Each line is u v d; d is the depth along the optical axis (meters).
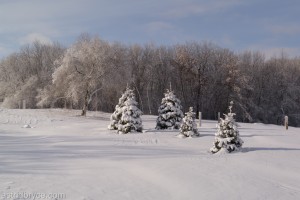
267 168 11.77
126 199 8.60
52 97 45.47
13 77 69.06
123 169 11.73
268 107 69.81
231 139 15.32
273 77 71.94
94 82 41.78
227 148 15.24
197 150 16.73
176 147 17.88
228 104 66.62
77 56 41.97
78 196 8.69
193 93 69.25
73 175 10.88
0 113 38.12
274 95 70.62
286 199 8.70
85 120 36.53
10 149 16.45
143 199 8.64
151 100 72.00
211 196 8.86
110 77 42.28
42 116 37.72
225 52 71.44
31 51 76.06
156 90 73.25
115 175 10.92
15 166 12.06
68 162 12.96
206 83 67.25
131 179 10.45
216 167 11.75
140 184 9.93
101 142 19.56
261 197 8.80
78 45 44.50
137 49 70.81
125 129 24.91
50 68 71.12
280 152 14.87
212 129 27.41
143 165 12.16
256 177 10.61
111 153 15.16
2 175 10.61
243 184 9.84
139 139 21.02
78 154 14.88
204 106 69.69
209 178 10.41
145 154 14.85
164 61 73.81
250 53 76.38
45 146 17.72
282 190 9.41
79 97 42.16
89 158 13.83
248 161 12.77
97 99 47.50
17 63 74.31
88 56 41.91
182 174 10.85
